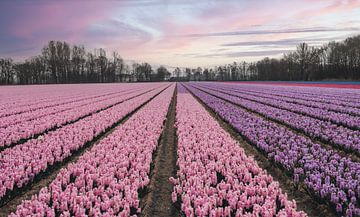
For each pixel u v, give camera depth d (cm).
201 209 569
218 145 1065
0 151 1030
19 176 731
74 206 575
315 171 768
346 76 8856
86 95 3594
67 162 940
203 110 2022
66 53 11281
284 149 959
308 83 6450
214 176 736
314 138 1197
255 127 1355
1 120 1566
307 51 10169
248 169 822
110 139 1148
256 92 3744
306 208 645
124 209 576
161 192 738
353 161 914
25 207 590
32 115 1764
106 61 12450
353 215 575
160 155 1045
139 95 3616
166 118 1781
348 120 1408
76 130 1295
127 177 757
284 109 2061
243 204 595
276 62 12212
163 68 15325
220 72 15662
